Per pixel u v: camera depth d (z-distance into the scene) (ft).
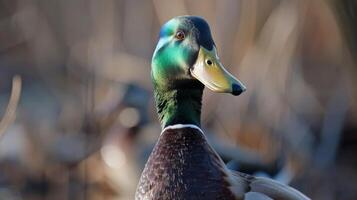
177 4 41.60
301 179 41.78
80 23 48.96
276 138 41.32
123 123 47.26
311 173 42.04
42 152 46.06
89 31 46.98
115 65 45.85
